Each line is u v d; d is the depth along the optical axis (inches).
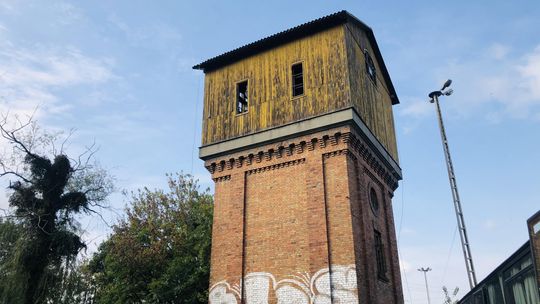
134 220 1166.3
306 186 703.1
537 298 362.6
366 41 892.6
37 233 738.8
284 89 789.9
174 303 1066.1
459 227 894.4
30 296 695.7
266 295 674.2
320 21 785.6
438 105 1010.1
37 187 767.7
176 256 1112.8
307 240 671.1
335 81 745.0
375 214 761.0
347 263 629.0
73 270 754.8
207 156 815.1
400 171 940.6
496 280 489.7
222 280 717.9
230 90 855.7
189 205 1242.6
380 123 872.9
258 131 778.8
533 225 342.0
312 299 633.6
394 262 782.5
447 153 960.9
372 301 637.3
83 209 810.8
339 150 699.4
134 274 1096.8
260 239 714.8
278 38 826.2
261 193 745.6
